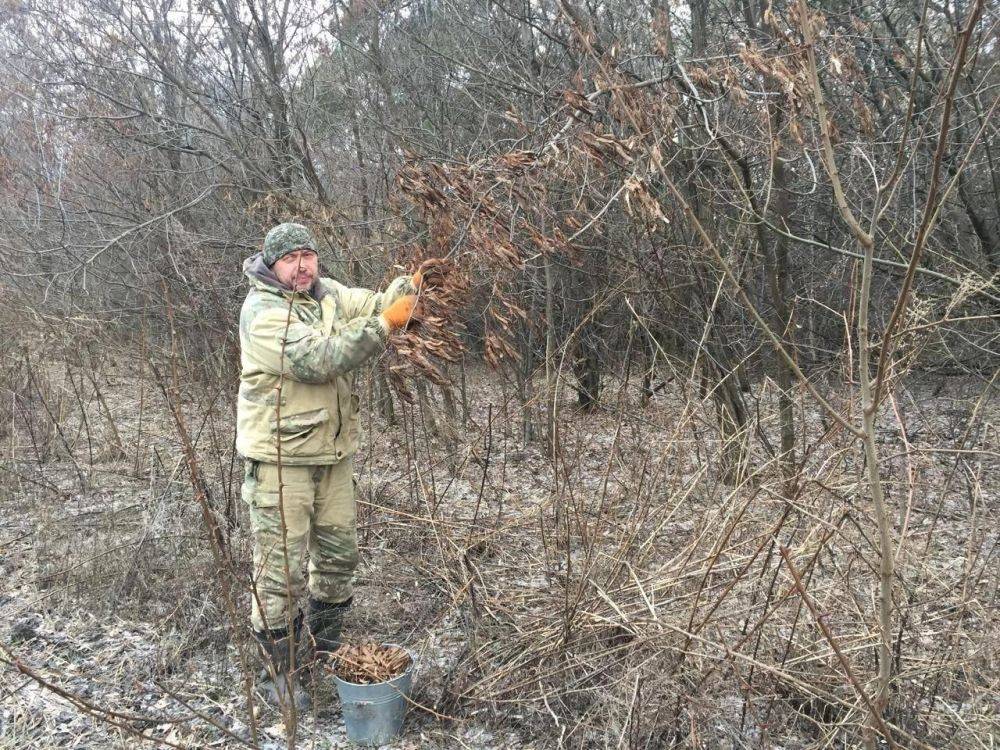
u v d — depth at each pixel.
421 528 4.46
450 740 2.82
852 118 5.21
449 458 6.04
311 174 6.95
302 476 2.97
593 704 2.78
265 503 2.96
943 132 1.59
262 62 7.69
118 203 7.62
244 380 2.94
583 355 6.63
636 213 4.29
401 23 7.77
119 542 4.38
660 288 5.25
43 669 3.33
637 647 2.77
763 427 5.05
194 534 4.23
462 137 7.25
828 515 2.97
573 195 4.13
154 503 4.67
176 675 3.28
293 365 2.78
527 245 3.63
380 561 4.25
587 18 5.57
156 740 2.44
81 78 7.58
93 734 2.90
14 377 7.09
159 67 7.08
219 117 7.80
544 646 3.10
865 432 1.91
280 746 2.80
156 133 7.06
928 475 4.96
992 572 3.36
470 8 7.38
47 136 7.52
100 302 7.62
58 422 6.64
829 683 2.73
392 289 2.97
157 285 7.11
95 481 5.67
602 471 5.11
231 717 2.98
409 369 2.73
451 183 2.82
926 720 2.53
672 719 2.60
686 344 5.69
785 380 4.93
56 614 3.85
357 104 7.55
